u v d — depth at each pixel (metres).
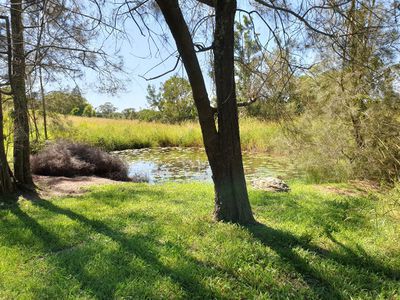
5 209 6.01
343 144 8.17
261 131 18.81
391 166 7.61
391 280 3.49
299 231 4.66
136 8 4.53
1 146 6.91
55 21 4.81
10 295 3.13
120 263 3.71
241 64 5.01
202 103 4.59
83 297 3.09
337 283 3.38
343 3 4.25
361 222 5.08
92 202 6.44
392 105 7.95
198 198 6.66
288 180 9.97
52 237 4.55
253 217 5.04
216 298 3.12
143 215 5.46
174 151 19.97
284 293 3.20
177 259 3.79
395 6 4.46
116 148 21.12
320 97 8.02
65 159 10.62
